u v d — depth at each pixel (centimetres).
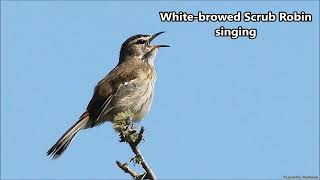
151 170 995
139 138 980
